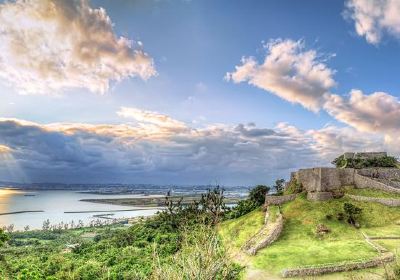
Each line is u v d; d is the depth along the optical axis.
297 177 87.88
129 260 67.69
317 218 67.38
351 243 55.19
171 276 14.93
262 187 94.81
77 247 111.25
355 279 34.00
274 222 68.00
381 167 97.31
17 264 73.88
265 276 45.19
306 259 49.59
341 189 79.12
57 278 59.34
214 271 14.80
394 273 26.22
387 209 69.25
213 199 20.45
